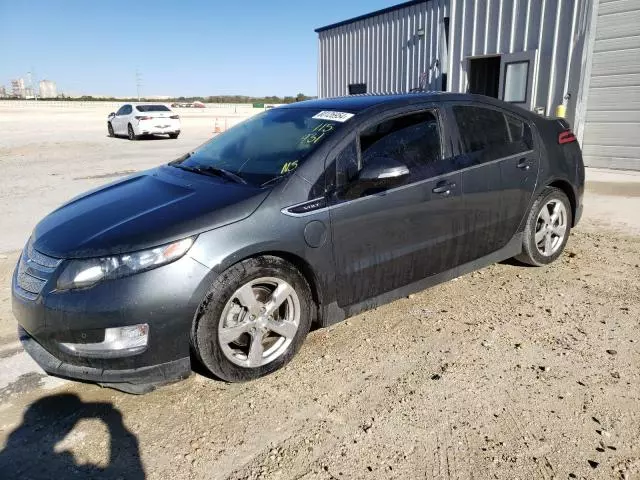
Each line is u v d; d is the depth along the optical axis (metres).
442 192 3.74
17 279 3.08
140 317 2.69
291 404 2.87
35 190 9.51
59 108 63.72
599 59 9.98
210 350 2.89
